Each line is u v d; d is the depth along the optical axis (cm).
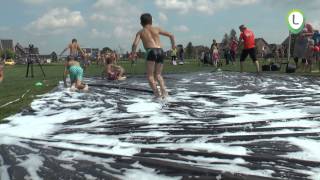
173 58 3359
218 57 2877
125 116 766
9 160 491
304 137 581
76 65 1255
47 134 632
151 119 730
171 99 985
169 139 585
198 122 695
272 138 579
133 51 1033
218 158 498
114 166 471
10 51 8000
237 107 856
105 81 1573
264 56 3725
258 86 1238
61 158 499
